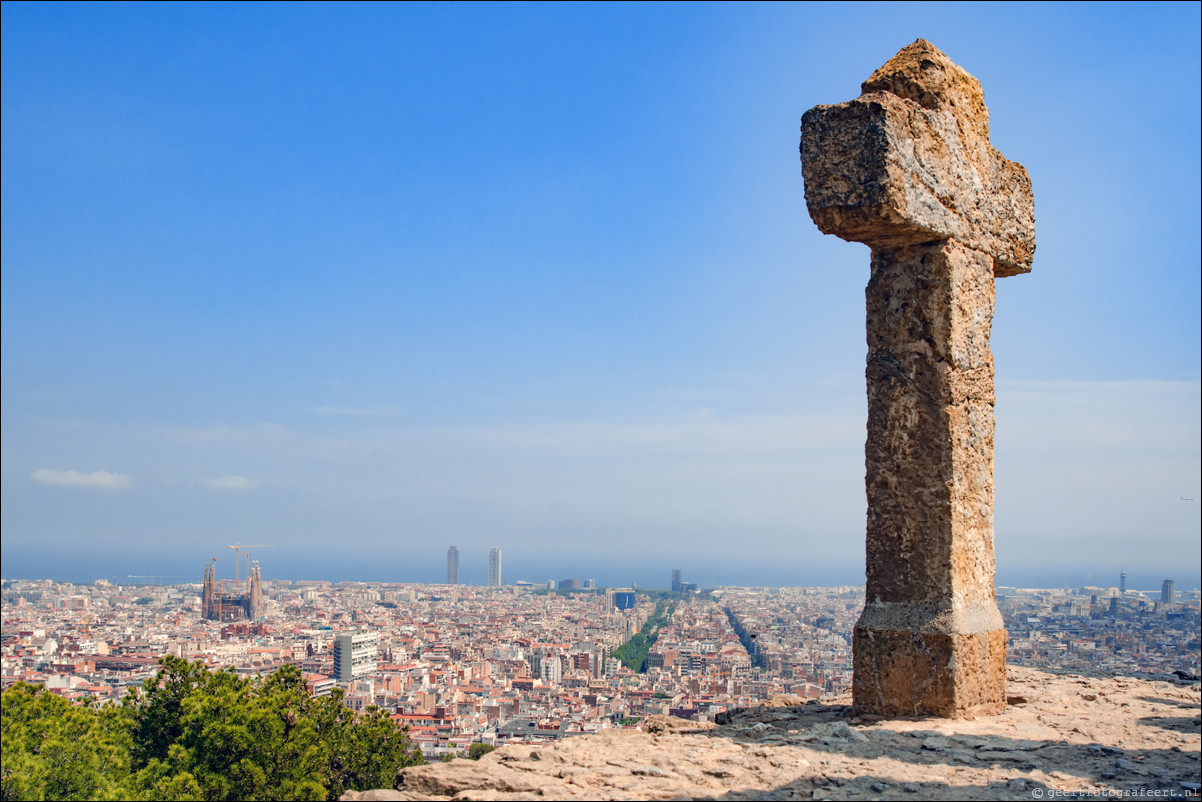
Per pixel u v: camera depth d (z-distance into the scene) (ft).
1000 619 31.32
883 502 30.71
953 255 30.76
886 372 31.04
